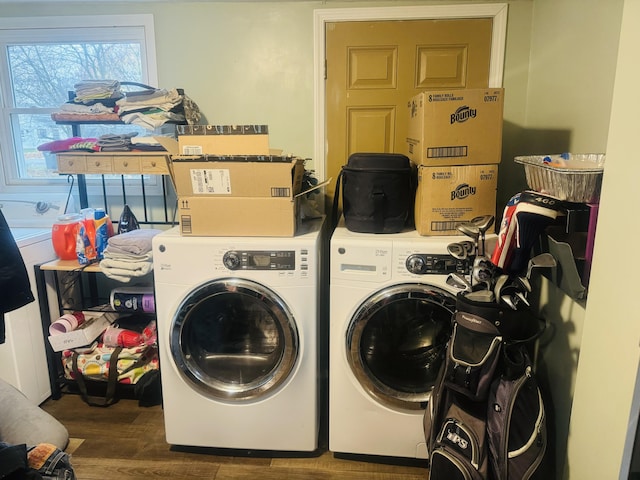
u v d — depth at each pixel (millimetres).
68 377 2355
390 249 1755
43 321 2273
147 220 2719
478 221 1631
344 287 1794
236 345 2000
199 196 1832
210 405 1906
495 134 1811
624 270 1154
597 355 1279
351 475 1872
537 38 2230
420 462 1938
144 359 2299
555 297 1736
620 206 1172
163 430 2133
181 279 1828
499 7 2291
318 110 2484
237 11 2428
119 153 2225
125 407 2307
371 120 2480
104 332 2369
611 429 1209
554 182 1417
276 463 1936
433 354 1888
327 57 2434
